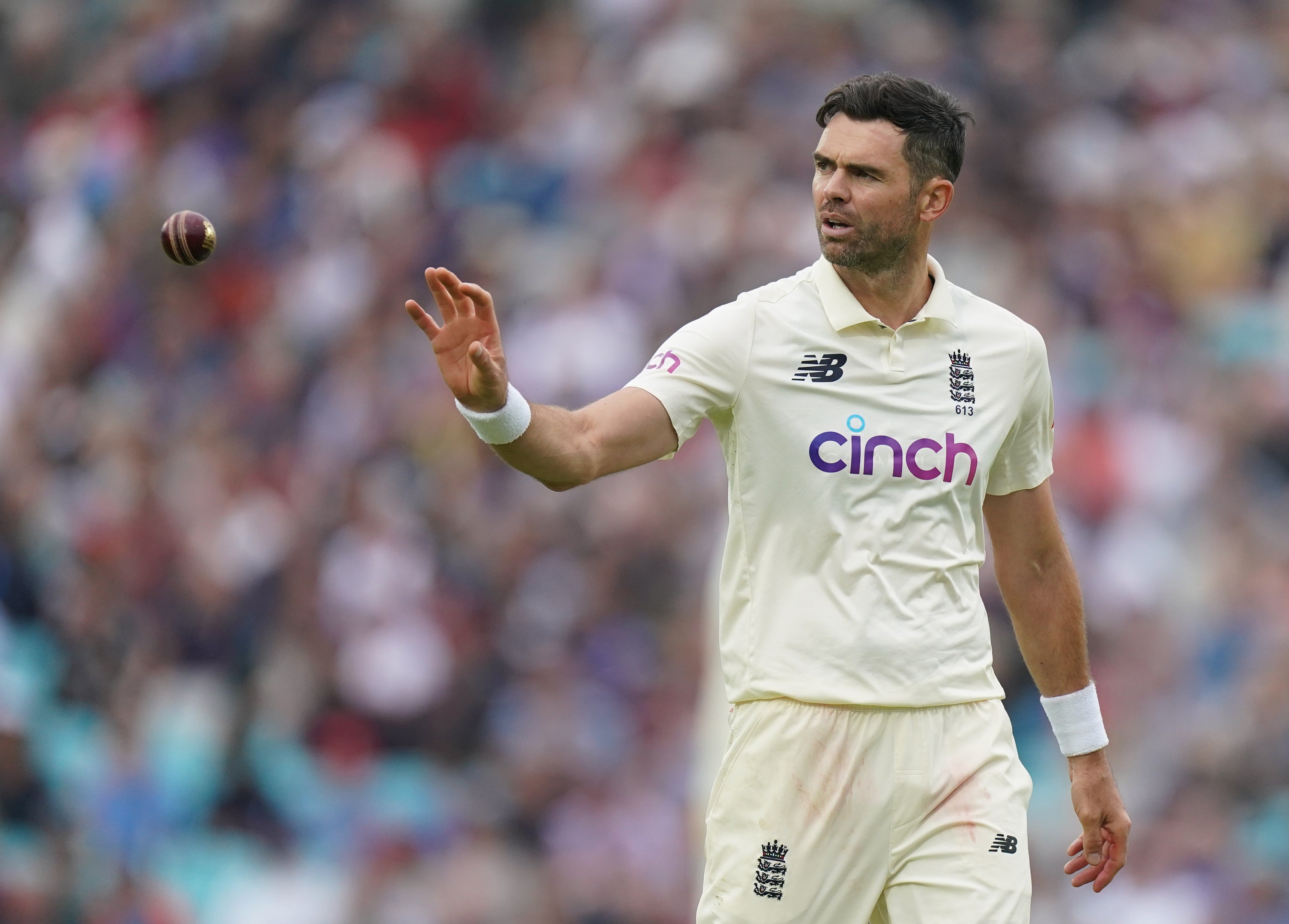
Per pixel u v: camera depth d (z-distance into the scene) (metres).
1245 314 48.03
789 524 13.61
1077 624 14.86
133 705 37.91
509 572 39.47
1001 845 13.58
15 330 50.09
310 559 40.38
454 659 38.47
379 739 37.72
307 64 53.84
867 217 13.56
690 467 40.09
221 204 51.31
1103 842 15.00
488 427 12.25
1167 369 45.78
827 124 14.01
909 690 13.46
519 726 36.97
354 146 50.66
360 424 43.47
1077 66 54.53
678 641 37.53
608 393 43.38
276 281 49.06
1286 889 32.84
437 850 34.31
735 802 13.77
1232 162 53.00
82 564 41.03
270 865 35.16
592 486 40.03
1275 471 43.25
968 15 54.84
